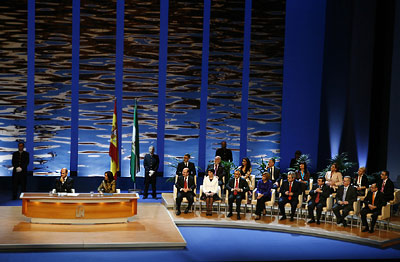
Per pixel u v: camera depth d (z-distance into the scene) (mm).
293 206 9938
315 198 9898
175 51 13016
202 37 13094
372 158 12664
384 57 12258
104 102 12867
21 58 12406
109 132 12953
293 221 9969
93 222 9109
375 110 12562
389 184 9812
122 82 12891
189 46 13070
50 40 12531
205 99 13297
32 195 9062
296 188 10047
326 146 13172
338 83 12734
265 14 13227
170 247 8133
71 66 12656
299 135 13547
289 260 7711
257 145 13445
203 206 10977
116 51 12883
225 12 13078
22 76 12453
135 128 11953
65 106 12703
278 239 8961
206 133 13242
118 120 12945
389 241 8734
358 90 12492
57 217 8953
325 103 13273
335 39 12906
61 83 12656
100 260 7406
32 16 12516
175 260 7559
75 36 12719
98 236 8312
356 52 12375
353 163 11984
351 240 8898
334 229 9391
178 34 12992
